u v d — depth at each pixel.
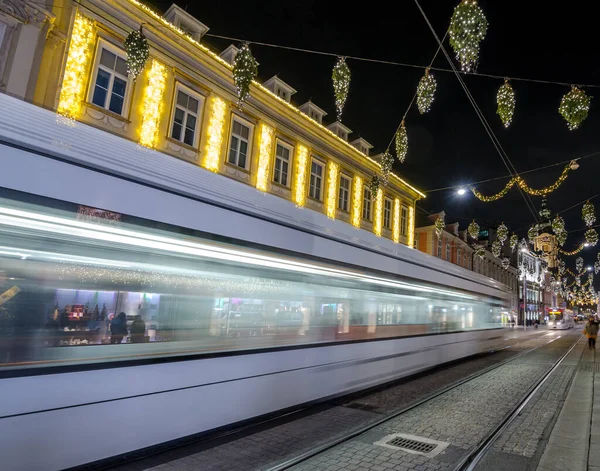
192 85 14.73
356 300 7.72
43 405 3.43
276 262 5.87
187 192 4.70
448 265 12.69
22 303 3.40
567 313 75.06
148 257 4.29
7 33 10.30
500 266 48.47
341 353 7.20
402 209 26.84
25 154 3.45
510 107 5.36
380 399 7.66
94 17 12.03
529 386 9.28
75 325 3.71
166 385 4.39
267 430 5.52
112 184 4.02
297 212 6.41
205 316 4.86
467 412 6.85
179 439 4.50
